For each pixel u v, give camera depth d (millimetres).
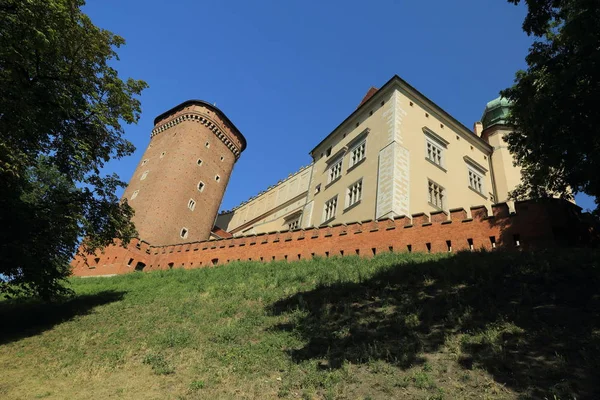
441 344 9281
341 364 9055
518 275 12406
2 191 16391
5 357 12359
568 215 15961
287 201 48562
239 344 11375
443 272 13820
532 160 16406
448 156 31422
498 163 35062
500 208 17453
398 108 29516
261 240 27391
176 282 23203
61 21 16156
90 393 9125
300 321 12359
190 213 48375
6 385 9844
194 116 54094
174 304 17562
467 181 31688
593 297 10047
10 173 15383
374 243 20938
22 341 14055
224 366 9930
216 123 55500
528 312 10016
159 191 47094
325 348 10148
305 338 10961
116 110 20953
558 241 15430
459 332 9711
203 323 13953
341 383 8234
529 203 16625
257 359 10047
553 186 16781
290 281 17750
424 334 9945
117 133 21188
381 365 8688
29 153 17562
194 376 9594
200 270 25516
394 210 23906
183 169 49688
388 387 7816
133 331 14242
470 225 18109
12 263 17031
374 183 27047
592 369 7320
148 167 52000
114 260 33875
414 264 15602
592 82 12984
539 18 14852
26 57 15914
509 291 11492
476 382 7602
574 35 12953
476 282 12602
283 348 10594
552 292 10828
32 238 17375
